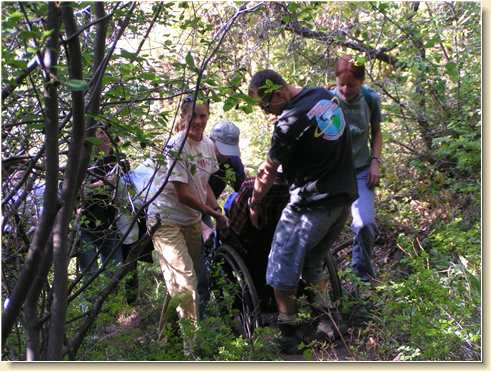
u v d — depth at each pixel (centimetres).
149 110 418
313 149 469
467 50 706
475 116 714
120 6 400
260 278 537
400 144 734
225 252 539
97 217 518
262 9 590
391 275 628
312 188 479
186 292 493
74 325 483
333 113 471
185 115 498
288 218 490
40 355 374
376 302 508
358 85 553
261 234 520
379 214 713
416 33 693
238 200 517
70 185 316
